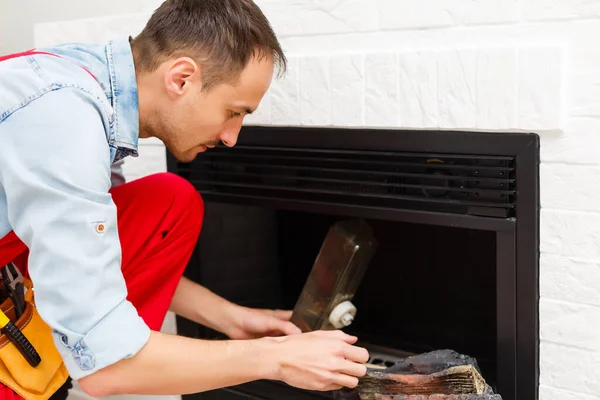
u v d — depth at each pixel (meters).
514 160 1.22
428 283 1.55
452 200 1.29
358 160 1.39
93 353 0.97
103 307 0.97
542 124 1.16
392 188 1.37
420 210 1.33
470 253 1.48
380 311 1.62
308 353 1.08
